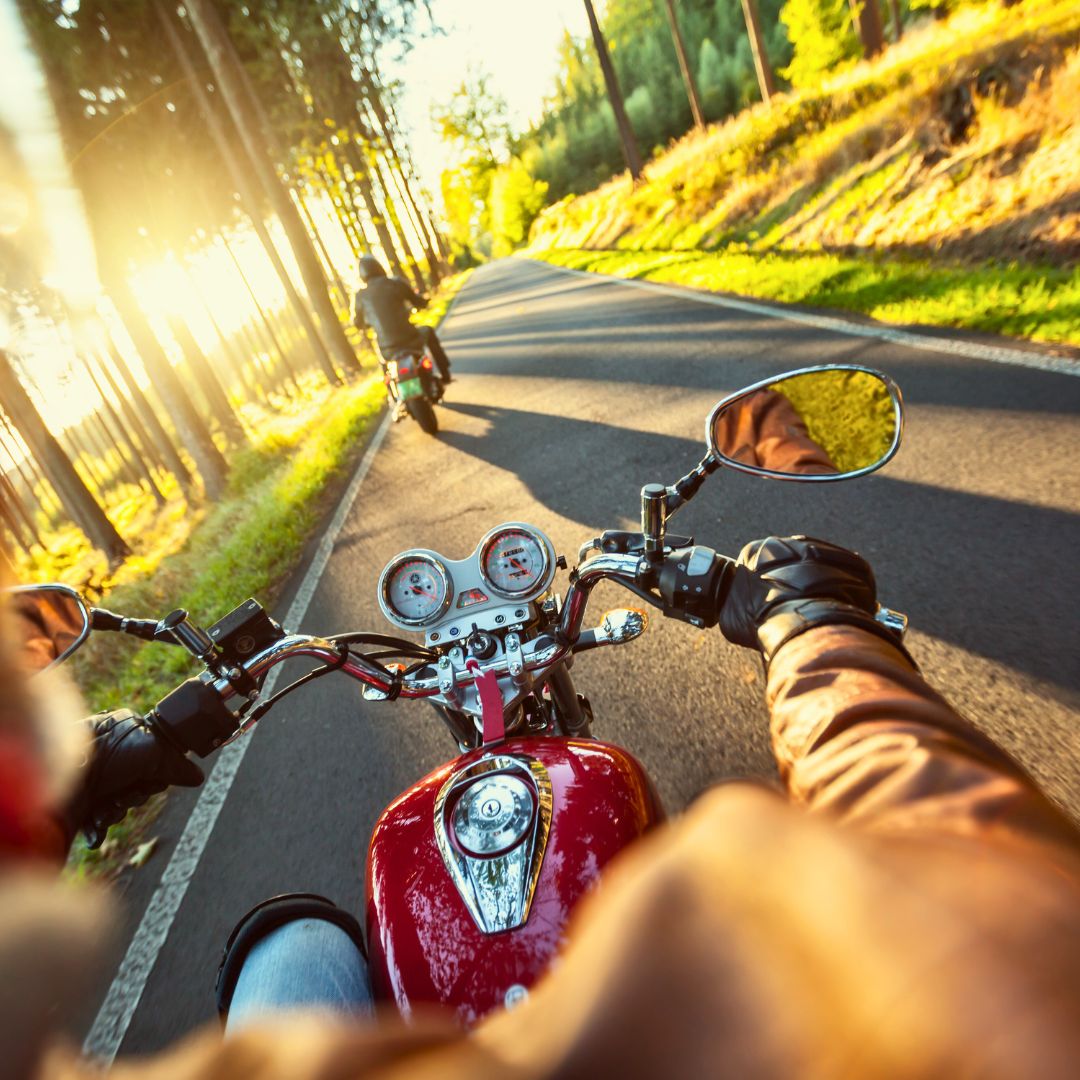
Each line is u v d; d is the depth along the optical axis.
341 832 3.07
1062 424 4.27
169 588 9.30
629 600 3.99
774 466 1.27
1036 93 8.62
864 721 0.58
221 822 3.38
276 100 21.92
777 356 7.27
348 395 18.44
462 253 98.75
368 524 7.05
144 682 5.91
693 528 4.59
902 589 3.41
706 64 60.06
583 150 77.75
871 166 11.79
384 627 4.84
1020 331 5.73
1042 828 0.34
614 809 1.36
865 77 16.73
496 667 1.76
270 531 7.90
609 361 9.71
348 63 22.17
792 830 0.27
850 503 4.25
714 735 2.92
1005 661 2.81
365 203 34.19
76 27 16.22
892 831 0.32
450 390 11.80
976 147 9.23
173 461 27.03
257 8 19.80
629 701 3.24
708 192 19.58
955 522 3.74
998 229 7.89
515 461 7.13
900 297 7.67
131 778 1.32
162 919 2.93
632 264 20.08
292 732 3.86
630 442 6.46
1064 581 3.11
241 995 1.21
